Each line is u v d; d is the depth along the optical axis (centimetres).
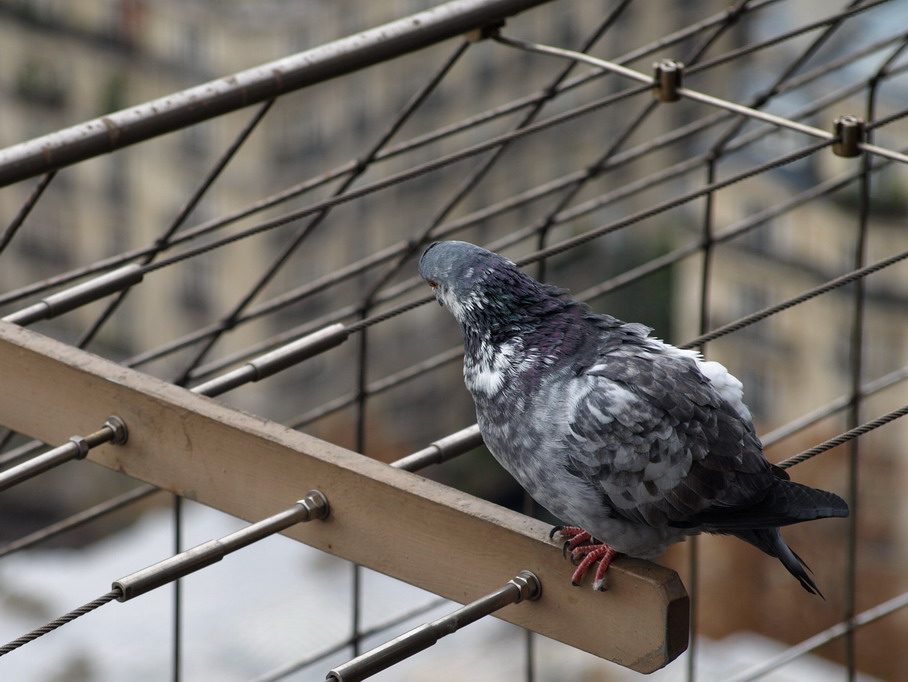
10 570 2836
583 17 4678
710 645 2555
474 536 428
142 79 4500
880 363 3772
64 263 4744
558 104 4769
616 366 432
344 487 442
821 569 2619
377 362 4553
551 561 419
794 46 3634
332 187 4400
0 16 4509
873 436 3231
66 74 4556
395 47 641
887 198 3619
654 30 4756
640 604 407
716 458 429
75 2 4438
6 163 572
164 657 2264
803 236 3744
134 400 473
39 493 3875
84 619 2362
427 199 4684
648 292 4175
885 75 834
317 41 4272
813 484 3125
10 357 497
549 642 2242
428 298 535
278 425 458
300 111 4294
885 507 3150
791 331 3859
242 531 432
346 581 2358
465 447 499
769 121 625
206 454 464
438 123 4566
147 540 2944
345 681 387
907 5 3484
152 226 4559
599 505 438
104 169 4538
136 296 4522
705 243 827
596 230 584
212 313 4469
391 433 4572
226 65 4338
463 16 652
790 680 2442
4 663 2262
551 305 443
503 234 4866
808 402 3853
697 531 446
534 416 435
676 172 850
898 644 2725
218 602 2372
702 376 439
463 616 407
